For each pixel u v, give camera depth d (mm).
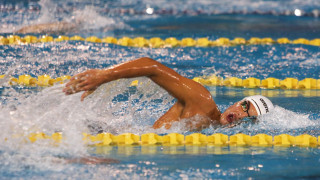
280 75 21609
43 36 26016
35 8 35219
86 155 10961
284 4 46188
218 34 31297
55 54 22375
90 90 11289
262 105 13695
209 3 46594
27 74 18797
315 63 23953
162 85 12188
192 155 11320
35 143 11227
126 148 11805
